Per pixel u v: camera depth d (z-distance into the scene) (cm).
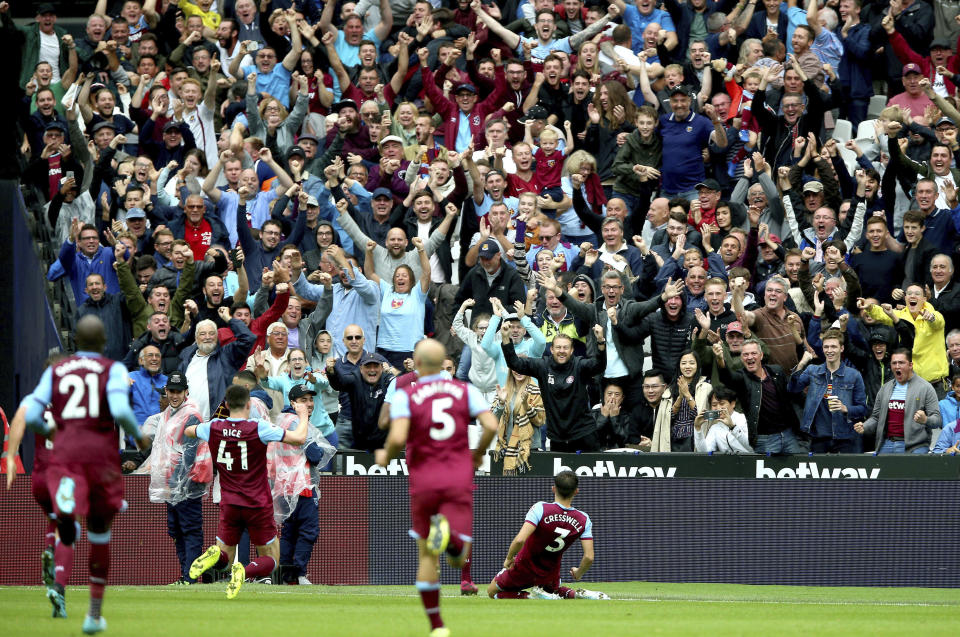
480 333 5400
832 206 6250
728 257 5881
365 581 5022
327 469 5106
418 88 7306
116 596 3934
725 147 6444
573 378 5112
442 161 6369
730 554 4969
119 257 5812
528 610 3500
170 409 4759
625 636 2719
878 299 5828
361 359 5200
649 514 5025
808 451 5147
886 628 3047
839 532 4925
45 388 2758
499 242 6081
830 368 5147
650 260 5544
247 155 6675
